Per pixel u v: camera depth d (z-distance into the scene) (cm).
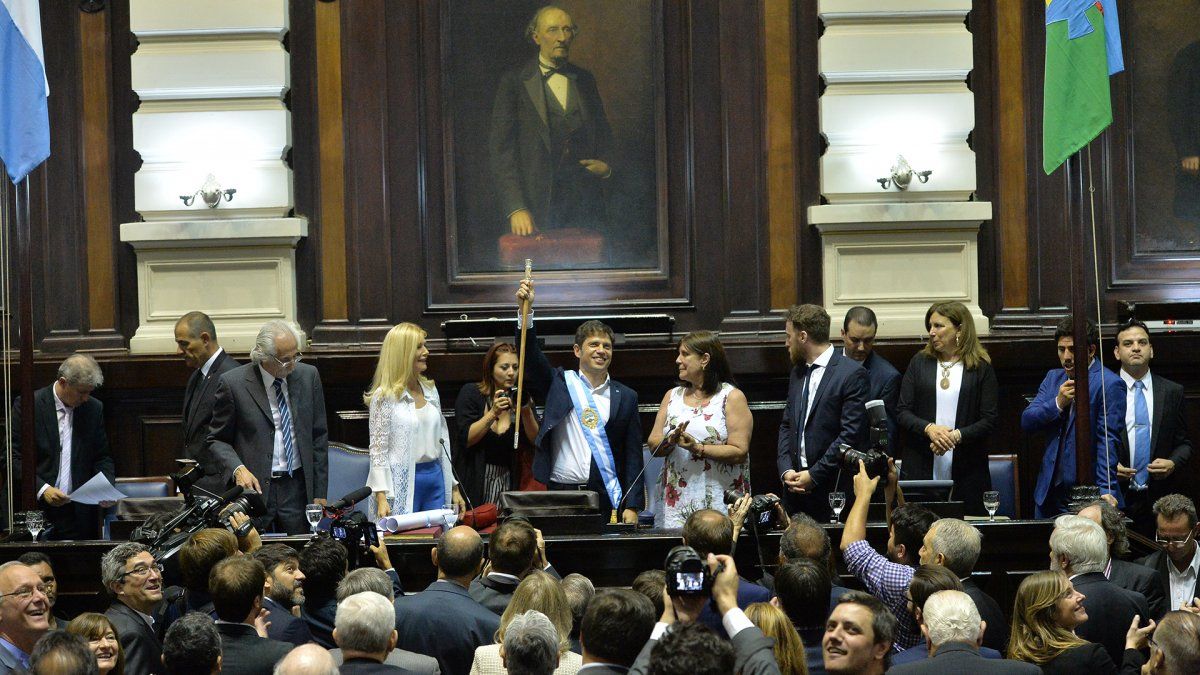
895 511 623
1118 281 1029
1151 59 1033
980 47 1036
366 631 483
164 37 1009
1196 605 577
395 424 785
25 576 554
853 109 1012
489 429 822
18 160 841
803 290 1025
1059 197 1028
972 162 1016
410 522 737
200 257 1009
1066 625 523
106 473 904
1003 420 1008
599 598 428
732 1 1027
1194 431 1006
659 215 1030
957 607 462
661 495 802
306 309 1024
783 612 472
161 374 986
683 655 344
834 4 1012
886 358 993
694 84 1029
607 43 1030
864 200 1013
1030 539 745
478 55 1027
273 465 802
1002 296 1028
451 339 994
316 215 1024
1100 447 848
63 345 1016
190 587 596
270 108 1010
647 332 1004
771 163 1024
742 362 992
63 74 1023
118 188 1027
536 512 730
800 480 782
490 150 1029
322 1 1026
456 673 553
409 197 1026
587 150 1030
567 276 1028
